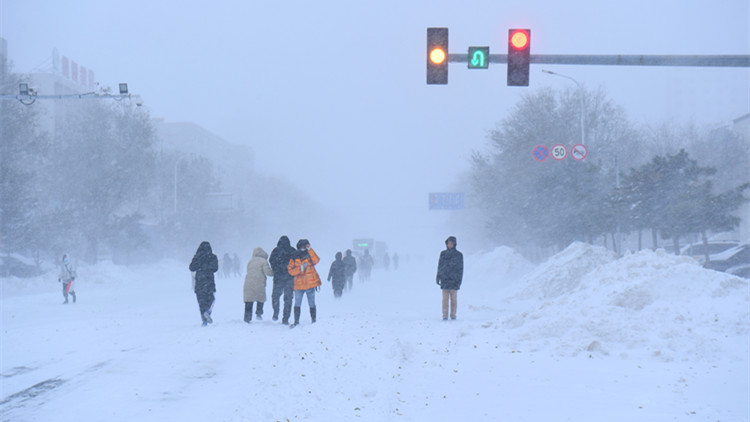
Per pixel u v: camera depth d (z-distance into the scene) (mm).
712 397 12102
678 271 19766
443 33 18781
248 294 25500
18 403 12492
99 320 28078
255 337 21078
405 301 38438
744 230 77312
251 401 11977
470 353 17719
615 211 53969
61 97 35250
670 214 50312
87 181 73250
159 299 43812
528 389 13227
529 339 18703
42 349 19188
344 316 24656
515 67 18812
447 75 18828
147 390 13547
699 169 50938
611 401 12047
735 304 17875
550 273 38406
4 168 61844
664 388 12984
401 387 13508
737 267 48906
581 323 18156
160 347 19344
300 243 24109
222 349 18781
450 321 25547
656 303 18812
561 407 11656
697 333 16797
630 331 17484
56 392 13430
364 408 11406
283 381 13547
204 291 24922
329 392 12625
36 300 42188
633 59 18938
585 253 38656
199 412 11609
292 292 24766
